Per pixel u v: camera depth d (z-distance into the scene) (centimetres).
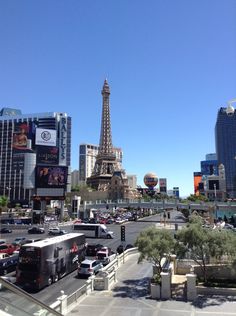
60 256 4250
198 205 14112
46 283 3775
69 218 14912
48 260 3850
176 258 3928
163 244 3422
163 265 3772
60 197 13050
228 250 3125
